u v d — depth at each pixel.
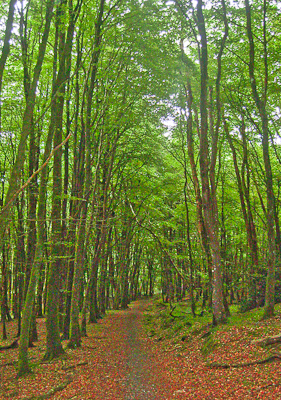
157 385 10.81
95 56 16.05
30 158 15.84
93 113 20.67
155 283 60.06
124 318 31.62
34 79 7.45
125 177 29.36
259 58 18.84
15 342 18.52
